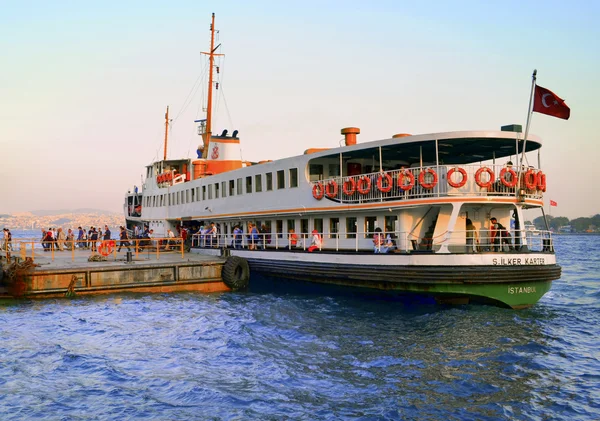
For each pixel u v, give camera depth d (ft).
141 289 92.17
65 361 53.21
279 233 100.22
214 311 78.18
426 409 41.73
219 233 125.80
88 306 81.35
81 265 91.50
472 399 43.86
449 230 72.95
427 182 74.13
